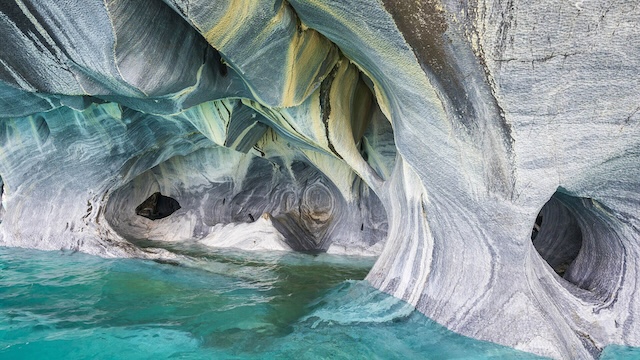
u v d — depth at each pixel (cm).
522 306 357
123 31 390
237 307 464
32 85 497
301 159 1026
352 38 365
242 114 690
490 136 322
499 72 285
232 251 865
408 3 280
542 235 622
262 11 375
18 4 392
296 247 930
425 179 396
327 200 1081
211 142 902
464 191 363
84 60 436
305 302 491
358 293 496
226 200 1129
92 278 568
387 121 789
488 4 261
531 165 325
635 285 398
